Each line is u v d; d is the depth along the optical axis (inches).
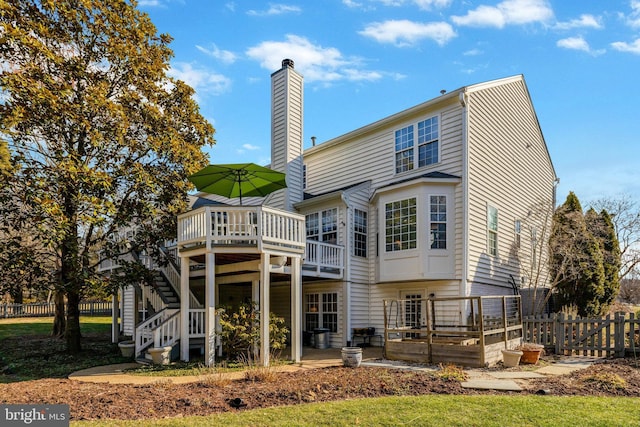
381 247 538.9
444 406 217.0
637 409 208.5
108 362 418.0
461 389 265.6
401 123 565.6
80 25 439.5
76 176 398.0
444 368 329.4
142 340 450.0
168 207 490.3
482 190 521.3
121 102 467.2
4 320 887.7
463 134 495.5
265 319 383.9
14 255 403.5
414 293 522.6
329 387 269.0
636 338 423.2
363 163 607.8
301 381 289.7
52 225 392.5
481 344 353.1
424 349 390.9
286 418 200.5
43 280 433.4
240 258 438.3
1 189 385.4
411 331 402.3
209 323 380.5
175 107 509.4
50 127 424.5
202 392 260.4
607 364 356.8
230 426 189.8
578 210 579.2
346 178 628.7
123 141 449.4
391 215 531.2
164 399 243.4
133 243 502.9
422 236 492.7
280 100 617.3
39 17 408.8
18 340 604.1
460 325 447.5
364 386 270.5
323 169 665.0
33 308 965.8
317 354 465.4
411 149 550.0
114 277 472.1
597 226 580.7
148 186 463.8
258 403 232.7
